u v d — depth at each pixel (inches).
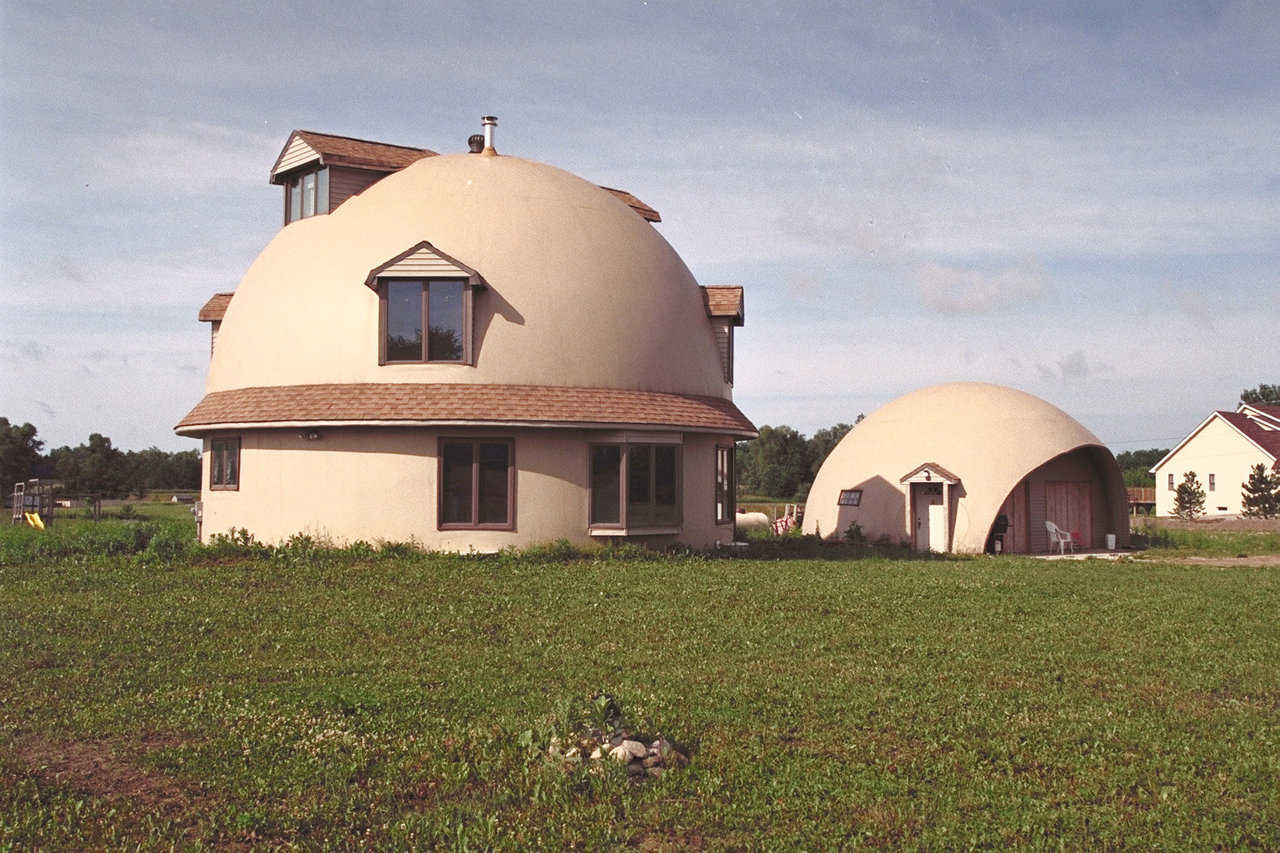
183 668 432.8
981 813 282.0
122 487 2625.5
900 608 599.5
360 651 470.9
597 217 956.6
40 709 368.8
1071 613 592.7
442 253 840.9
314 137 968.3
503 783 299.6
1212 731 354.0
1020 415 1202.0
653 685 407.2
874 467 1225.4
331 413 824.9
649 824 275.1
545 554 817.5
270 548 813.9
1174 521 1803.6
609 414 853.2
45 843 257.0
